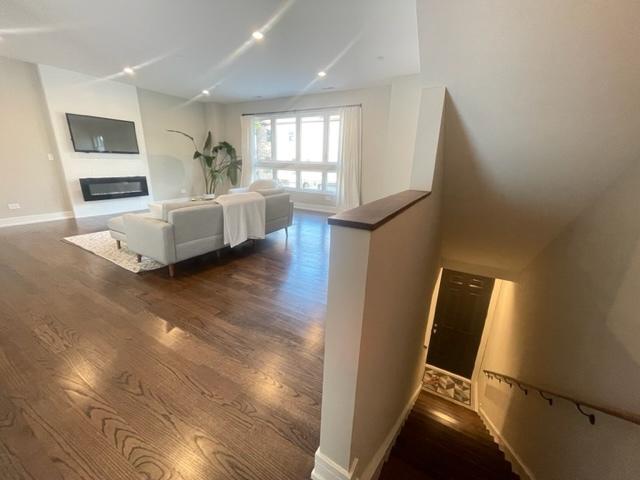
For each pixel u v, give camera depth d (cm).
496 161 181
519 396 225
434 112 159
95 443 120
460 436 228
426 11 127
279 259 358
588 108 132
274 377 162
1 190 441
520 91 139
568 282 187
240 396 148
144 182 606
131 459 114
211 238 324
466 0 117
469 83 147
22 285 263
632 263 128
